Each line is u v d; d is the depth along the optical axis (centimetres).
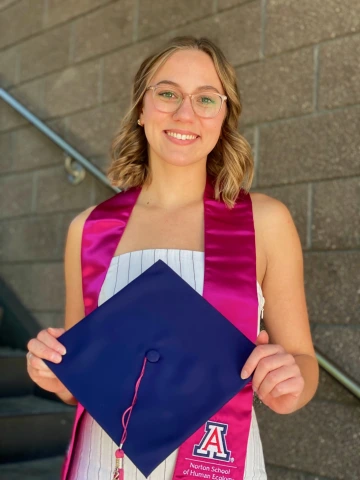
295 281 143
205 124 142
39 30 369
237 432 131
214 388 122
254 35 265
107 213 154
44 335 129
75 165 334
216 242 141
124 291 130
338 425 223
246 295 135
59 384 140
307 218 239
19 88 379
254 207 147
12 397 317
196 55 146
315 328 232
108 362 126
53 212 352
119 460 121
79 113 340
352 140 229
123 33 321
